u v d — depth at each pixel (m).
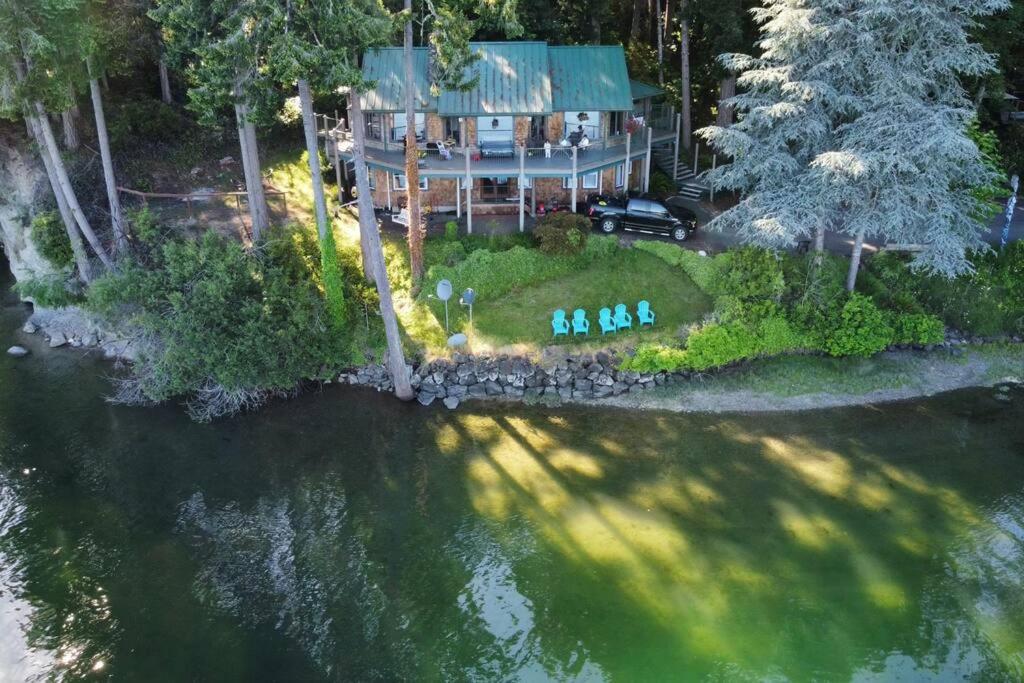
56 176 31.75
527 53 36.25
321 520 24.22
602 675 18.91
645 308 30.97
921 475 25.62
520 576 21.94
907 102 27.70
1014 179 32.81
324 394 30.50
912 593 21.09
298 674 19.16
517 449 27.25
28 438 28.03
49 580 21.98
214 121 25.83
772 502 24.45
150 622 20.67
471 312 31.45
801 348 31.45
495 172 34.34
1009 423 28.23
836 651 19.42
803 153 29.83
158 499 25.17
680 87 47.75
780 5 28.81
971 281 33.31
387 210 38.81
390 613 20.94
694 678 18.77
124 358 32.81
